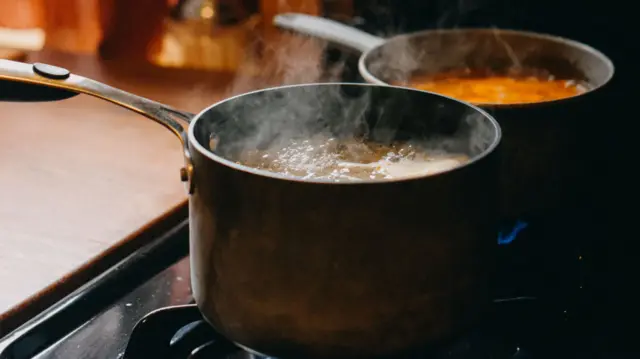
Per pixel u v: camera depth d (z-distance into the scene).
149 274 0.86
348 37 0.96
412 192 0.60
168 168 1.03
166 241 0.90
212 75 1.33
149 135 1.11
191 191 0.66
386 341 0.63
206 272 0.66
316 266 0.61
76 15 1.48
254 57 1.38
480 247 0.64
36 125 1.12
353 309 0.62
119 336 0.78
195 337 0.76
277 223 0.61
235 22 1.49
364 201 0.60
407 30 1.18
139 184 0.99
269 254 0.62
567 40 0.95
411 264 0.61
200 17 1.49
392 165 0.72
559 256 0.85
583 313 0.79
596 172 0.87
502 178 0.78
